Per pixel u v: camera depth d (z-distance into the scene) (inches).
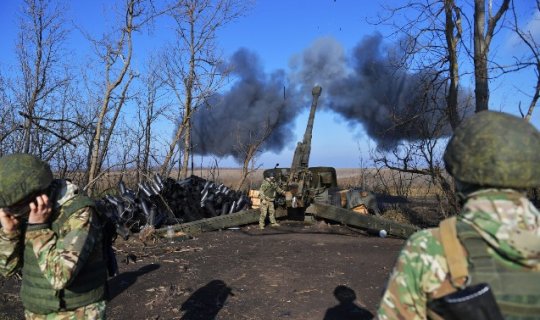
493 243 62.1
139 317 210.5
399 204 600.4
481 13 344.2
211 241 397.1
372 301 230.7
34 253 102.3
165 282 263.9
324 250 356.2
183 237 406.0
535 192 337.7
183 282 264.1
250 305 226.1
